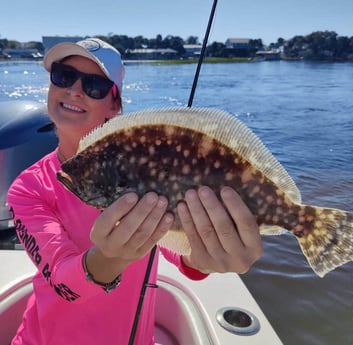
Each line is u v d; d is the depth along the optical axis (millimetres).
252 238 503
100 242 503
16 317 884
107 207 508
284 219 562
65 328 674
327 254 579
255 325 813
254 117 5145
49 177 725
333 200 2305
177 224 542
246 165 528
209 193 489
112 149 548
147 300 750
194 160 523
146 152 534
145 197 486
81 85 743
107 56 779
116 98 825
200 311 860
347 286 1521
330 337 1271
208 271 563
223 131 520
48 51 751
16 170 1603
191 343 792
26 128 1634
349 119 4965
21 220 669
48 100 779
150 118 527
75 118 749
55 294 664
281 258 1713
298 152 3385
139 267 709
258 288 1521
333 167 2945
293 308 1408
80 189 569
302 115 5289
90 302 673
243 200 535
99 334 680
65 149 765
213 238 508
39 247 623
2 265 1017
